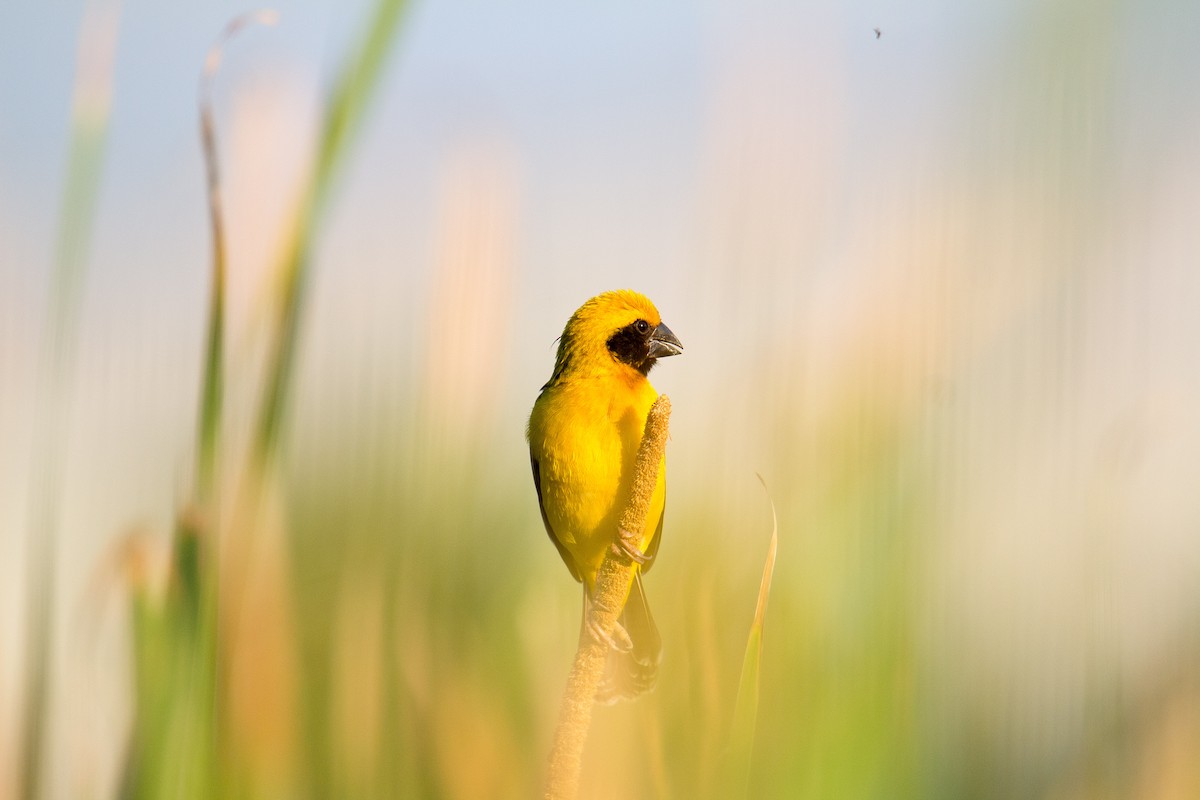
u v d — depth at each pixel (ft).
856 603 20.10
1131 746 20.16
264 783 20.15
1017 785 20.11
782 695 20.07
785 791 20.06
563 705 20.10
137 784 19.98
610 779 20.10
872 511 20.10
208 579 19.99
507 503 20.31
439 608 20.24
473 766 20.22
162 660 19.99
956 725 20.12
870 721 20.08
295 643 20.18
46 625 20.03
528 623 20.29
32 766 20.02
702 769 20.08
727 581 20.11
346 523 20.24
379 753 20.21
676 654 20.12
